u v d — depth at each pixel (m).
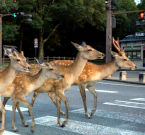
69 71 5.79
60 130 5.26
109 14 18.83
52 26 39.06
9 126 5.60
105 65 6.71
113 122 5.93
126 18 40.09
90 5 32.78
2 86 5.07
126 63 6.66
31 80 5.30
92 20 35.22
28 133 5.05
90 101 8.76
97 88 12.66
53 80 5.72
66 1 31.23
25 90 5.28
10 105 7.90
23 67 5.01
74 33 42.47
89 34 42.91
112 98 9.47
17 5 29.69
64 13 32.78
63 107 7.70
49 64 5.31
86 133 5.05
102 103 8.41
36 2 32.84
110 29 18.94
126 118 6.30
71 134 4.98
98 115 6.63
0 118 6.02
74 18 34.28
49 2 33.81
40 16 33.62
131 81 15.75
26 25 36.62
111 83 15.42
